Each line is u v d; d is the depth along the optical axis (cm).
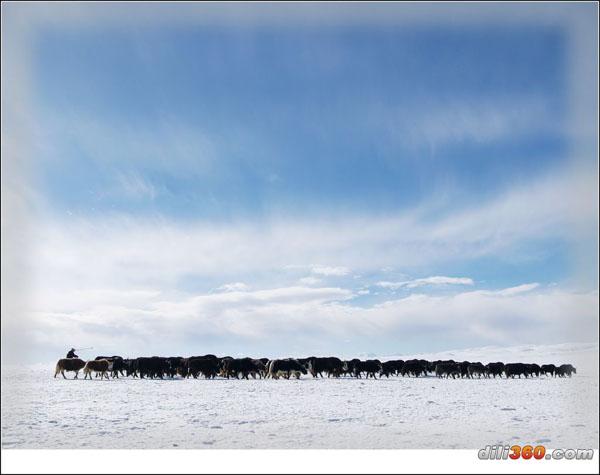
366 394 2483
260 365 4034
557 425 1534
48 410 1855
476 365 4428
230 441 1320
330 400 2195
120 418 1669
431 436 1377
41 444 1299
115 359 3953
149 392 2544
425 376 4681
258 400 2188
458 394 2508
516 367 4412
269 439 1342
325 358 4172
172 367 4066
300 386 3012
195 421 1612
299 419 1647
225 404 2034
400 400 2200
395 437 1362
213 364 3975
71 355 3719
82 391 2575
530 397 2323
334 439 1339
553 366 4762
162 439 1348
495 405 2000
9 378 3503
